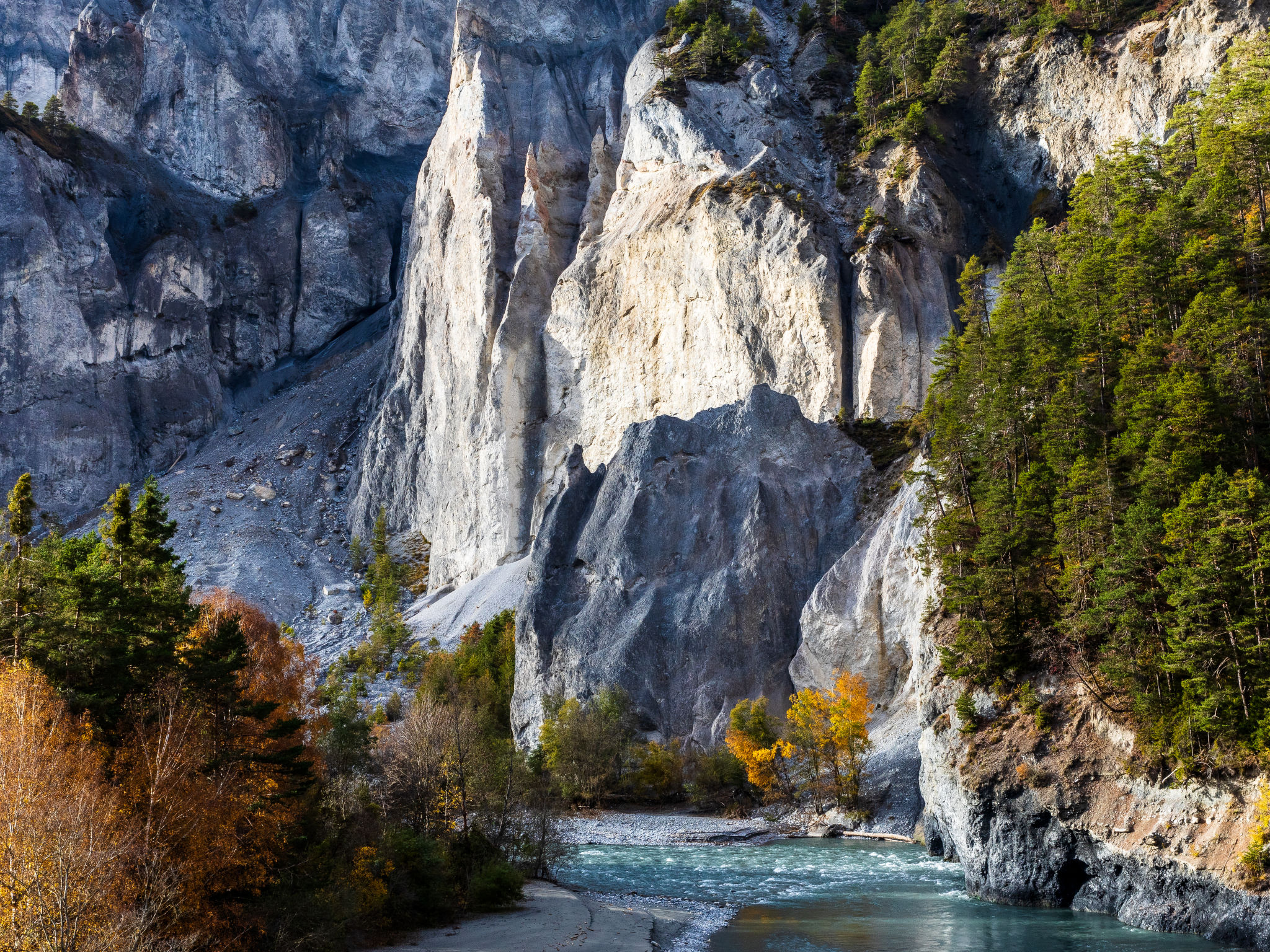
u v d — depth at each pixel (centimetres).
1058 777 4231
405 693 11562
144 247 19925
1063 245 6862
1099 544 4631
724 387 10944
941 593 5700
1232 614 3816
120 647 3647
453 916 4059
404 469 16925
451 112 17362
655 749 8112
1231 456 4472
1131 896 3909
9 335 17625
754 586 8838
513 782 4947
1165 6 10125
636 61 14425
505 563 13500
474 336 14750
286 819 3600
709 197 11269
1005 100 11094
